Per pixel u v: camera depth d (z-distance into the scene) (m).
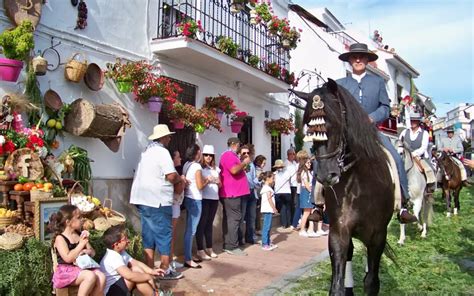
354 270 6.59
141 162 6.17
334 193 4.12
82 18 6.48
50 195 4.86
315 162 4.27
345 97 3.98
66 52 6.27
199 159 7.36
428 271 6.70
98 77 6.57
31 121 5.65
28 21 5.37
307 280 6.36
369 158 4.13
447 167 13.09
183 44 7.68
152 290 4.88
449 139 16.11
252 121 11.53
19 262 4.19
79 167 5.93
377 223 4.24
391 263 7.01
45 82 5.92
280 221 11.48
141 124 7.48
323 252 8.48
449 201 13.27
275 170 11.34
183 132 8.70
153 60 7.96
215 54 8.45
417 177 9.16
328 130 3.70
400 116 15.85
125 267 4.73
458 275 6.50
